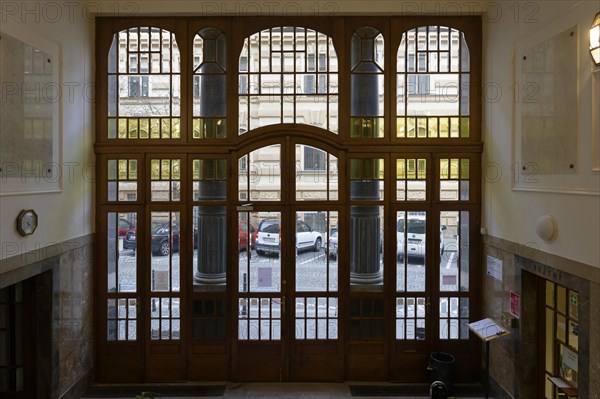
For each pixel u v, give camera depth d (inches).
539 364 210.5
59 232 218.5
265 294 260.8
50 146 210.1
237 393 247.9
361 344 261.6
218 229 261.0
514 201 219.9
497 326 216.5
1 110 172.1
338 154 259.1
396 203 259.4
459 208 259.4
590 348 163.3
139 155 258.2
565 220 178.1
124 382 259.8
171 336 261.0
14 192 180.7
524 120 211.0
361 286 261.4
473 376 260.4
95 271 257.9
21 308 217.3
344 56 258.1
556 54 185.3
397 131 259.3
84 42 245.8
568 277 177.2
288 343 260.8
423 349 261.4
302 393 248.2
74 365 236.8
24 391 216.7
